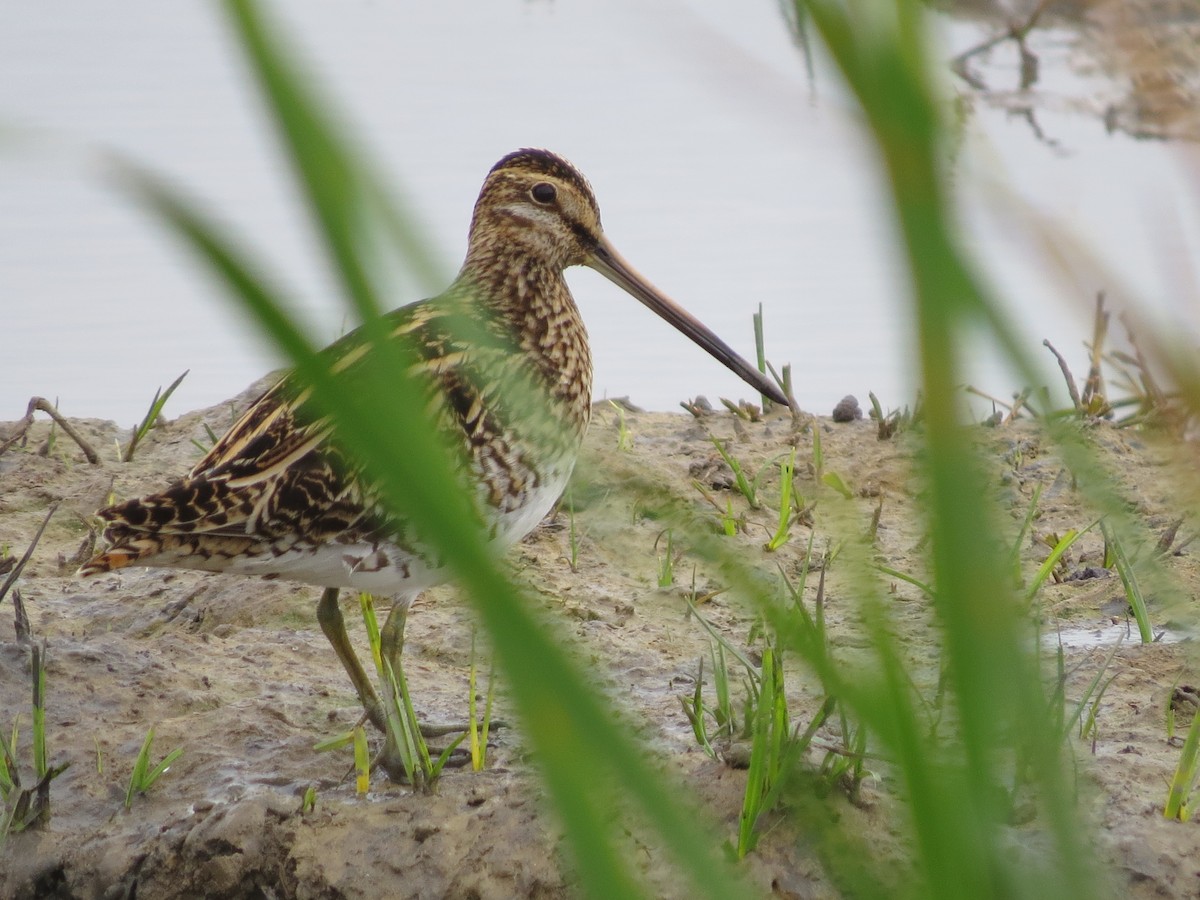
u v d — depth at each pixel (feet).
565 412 30.68
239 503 25.75
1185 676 28.32
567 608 32.63
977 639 7.85
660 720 27.43
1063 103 58.90
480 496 27.20
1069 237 7.06
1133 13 8.98
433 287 5.55
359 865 23.61
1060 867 10.02
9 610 33.24
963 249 6.53
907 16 6.05
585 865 7.79
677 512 9.15
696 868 8.12
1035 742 10.09
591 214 33.40
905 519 37.81
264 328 5.51
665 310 35.32
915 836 9.06
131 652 30.07
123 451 43.32
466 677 30.96
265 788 25.71
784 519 35.65
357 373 6.70
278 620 33.50
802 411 45.37
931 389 6.91
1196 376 7.15
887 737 8.96
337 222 5.33
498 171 32.78
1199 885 21.94
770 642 25.41
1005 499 37.63
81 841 24.89
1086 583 33.65
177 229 5.40
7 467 41.65
